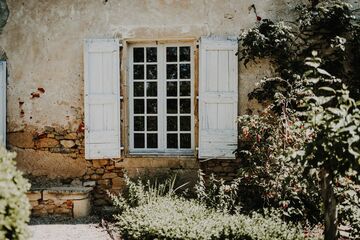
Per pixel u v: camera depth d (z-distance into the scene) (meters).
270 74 6.40
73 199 6.15
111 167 6.61
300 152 3.83
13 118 6.75
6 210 3.06
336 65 6.18
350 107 3.76
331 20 6.23
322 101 3.87
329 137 3.51
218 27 6.50
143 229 4.70
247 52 6.34
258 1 6.47
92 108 6.52
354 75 6.22
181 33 6.53
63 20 6.68
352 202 4.86
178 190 6.45
